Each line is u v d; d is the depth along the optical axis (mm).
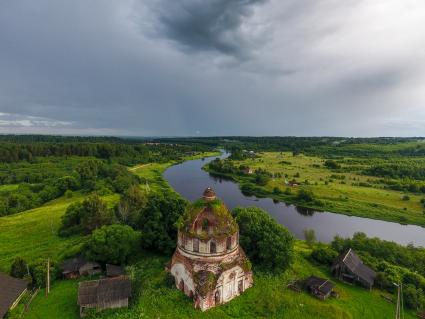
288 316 47375
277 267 59562
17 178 150250
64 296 52656
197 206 53094
